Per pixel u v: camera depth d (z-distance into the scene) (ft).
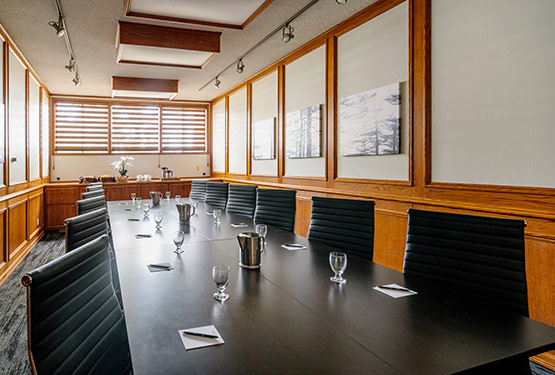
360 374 2.53
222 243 6.72
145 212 10.17
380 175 10.03
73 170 21.07
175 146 23.13
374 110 10.03
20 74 13.29
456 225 4.97
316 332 3.18
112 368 3.54
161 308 3.67
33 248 15.15
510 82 6.91
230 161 20.59
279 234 7.55
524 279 4.31
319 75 12.33
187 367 2.60
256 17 10.36
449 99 8.11
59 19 9.62
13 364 6.32
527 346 2.97
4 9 9.68
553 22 6.25
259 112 16.75
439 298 4.03
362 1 9.75
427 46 8.50
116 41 11.99
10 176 11.82
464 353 2.84
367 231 6.70
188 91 20.52
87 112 21.27
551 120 6.30
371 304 3.84
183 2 9.27
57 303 2.90
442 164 8.30
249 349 2.87
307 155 12.97
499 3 7.08
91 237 6.81
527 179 6.68
